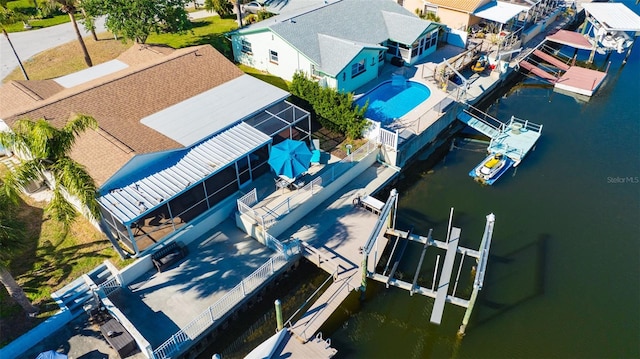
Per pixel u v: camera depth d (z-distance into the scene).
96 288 24.81
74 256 27.20
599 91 48.97
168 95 34.47
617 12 56.78
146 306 25.14
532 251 30.38
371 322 26.31
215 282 26.52
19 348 22.75
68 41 54.50
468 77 48.00
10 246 21.77
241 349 25.11
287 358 23.02
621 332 25.62
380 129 35.38
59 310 24.22
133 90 33.88
